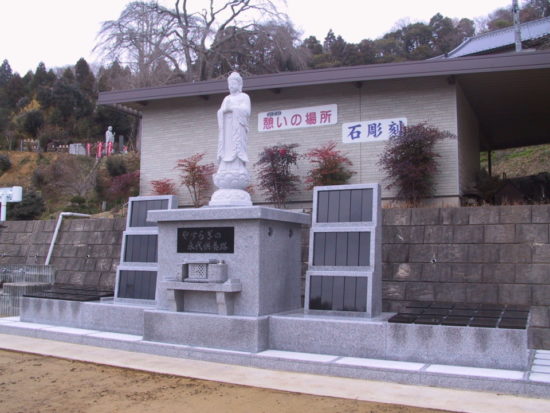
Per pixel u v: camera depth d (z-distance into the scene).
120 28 27.31
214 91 15.62
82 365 7.35
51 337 9.17
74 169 31.70
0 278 14.21
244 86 15.02
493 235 9.41
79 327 9.55
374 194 8.19
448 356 6.62
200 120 16.67
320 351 7.36
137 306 9.14
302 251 11.11
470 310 7.73
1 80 53.78
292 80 14.53
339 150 14.73
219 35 28.34
